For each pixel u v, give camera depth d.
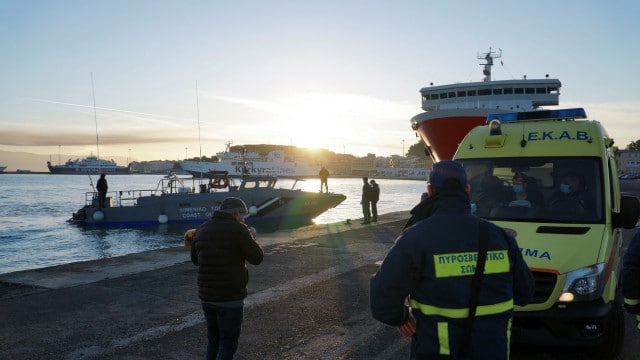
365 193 19.11
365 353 5.45
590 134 6.16
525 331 4.85
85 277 8.95
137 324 6.25
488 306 2.39
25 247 21.03
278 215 26.69
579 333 4.76
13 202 48.47
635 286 3.52
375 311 2.48
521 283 2.59
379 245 12.89
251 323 6.42
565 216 5.58
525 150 6.30
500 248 2.48
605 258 4.94
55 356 5.20
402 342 5.77
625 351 5.59
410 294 2.55
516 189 6.02
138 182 122.38
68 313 6.70
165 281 8.62
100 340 5.68
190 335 5.87
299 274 9.31
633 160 131.00
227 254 4.29
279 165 103.62
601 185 5.70
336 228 17.38
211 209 26.69
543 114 6.79
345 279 8.88
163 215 26.56
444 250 2.42
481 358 2.34
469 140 6.86
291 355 5.38
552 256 4.91
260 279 8.88
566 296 4.73
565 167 5.95
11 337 5.75
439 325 2.39
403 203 46.09
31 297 7.52
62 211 38.34
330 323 6.43
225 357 4.33
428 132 19.58
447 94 28.30
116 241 22.58
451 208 2.53
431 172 2.68
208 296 4.30
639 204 5.36
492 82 27.08
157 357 5.22
